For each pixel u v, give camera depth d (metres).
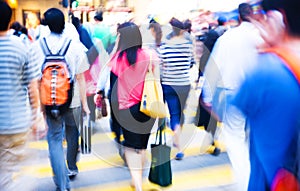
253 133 2.10
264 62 2.03
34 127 3.43
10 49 3.05
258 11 2.31
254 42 2.91
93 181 4.50
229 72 3.23
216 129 4.77
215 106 3.80
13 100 3.08
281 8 2.04
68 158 4.55
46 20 3.85
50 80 3.74
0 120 3.06
